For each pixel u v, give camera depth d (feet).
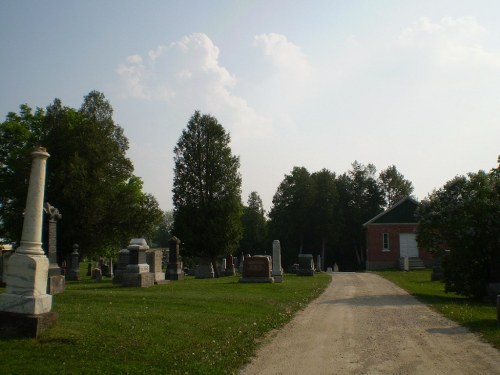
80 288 75.56
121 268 98.84
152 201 156.25
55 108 153.89
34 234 33.63
